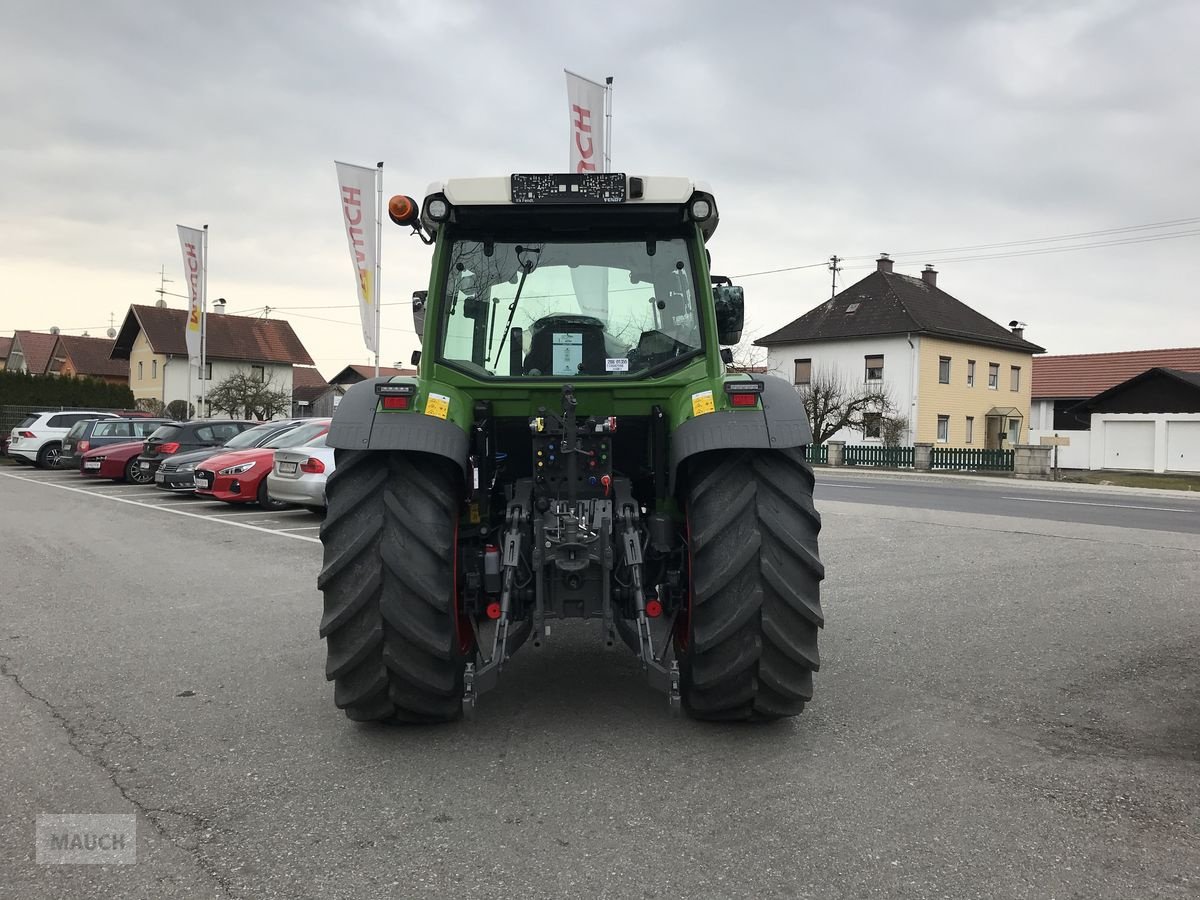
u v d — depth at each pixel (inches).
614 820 115.6
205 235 1007.0
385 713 143.0
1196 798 122.7
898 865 104.0
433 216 150.4
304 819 116.7
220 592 276.4
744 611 136.2
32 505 554.3
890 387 1520.7
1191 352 1701.5
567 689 172.7
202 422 698.2
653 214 154.5
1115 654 200.7
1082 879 100.8
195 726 153.4
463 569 151.4
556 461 151.3
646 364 155.4
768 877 101.3
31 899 97.7
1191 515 527.5
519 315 156.6
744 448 138.9
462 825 114.6
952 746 142.8
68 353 2159.2
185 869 103.8
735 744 143.0
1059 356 1875.0
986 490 793.6
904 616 238.8
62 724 154.6
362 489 142.3
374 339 679.1
